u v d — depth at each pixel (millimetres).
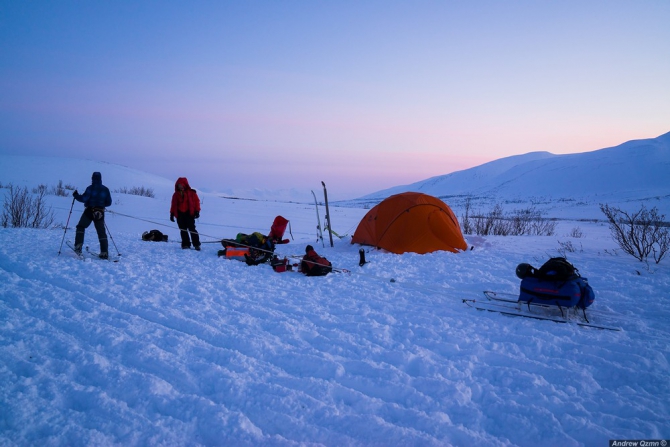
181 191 10789
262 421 3348
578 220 37281
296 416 3396
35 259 8523
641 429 3264
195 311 5801
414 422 3369
